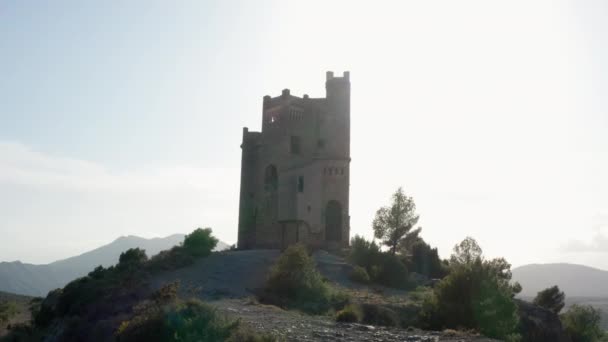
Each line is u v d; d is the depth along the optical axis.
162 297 37.84
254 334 24.50
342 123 91.50
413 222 87.19
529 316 57.41
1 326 64.88
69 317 50.56
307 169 88.06
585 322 75.75
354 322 36.03
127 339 25.00
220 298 46.59
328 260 74.81
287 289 50.84
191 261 65.31
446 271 83.88
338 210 86.81
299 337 26.42
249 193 98.06
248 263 66.19
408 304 49.69
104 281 57.44
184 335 23.84
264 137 96.31
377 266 70.25
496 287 42.62
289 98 92.81
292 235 86.19
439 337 28.31
